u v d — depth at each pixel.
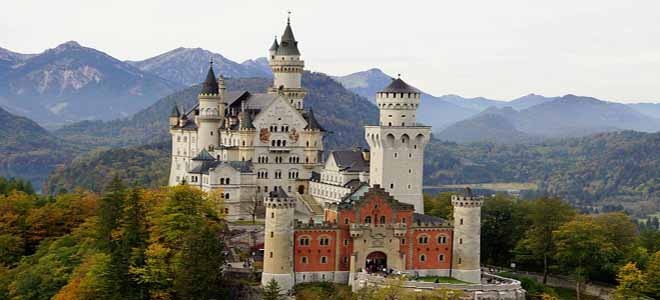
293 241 190.38
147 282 186.75
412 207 199.12
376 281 184.25
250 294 185.75
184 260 183.12
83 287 184.75
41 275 199.50
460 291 184.38
